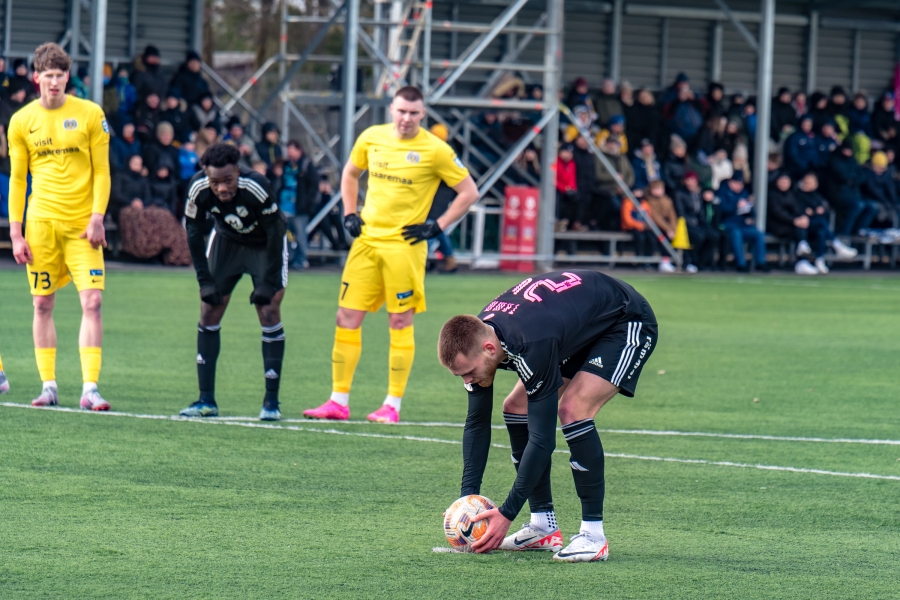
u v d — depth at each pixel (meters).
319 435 17.89
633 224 54.00
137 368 23.58
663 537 12.84
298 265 48.56
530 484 11.34
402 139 19.55
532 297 11.45
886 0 66.62
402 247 19.27
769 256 62.81
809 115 60.84
